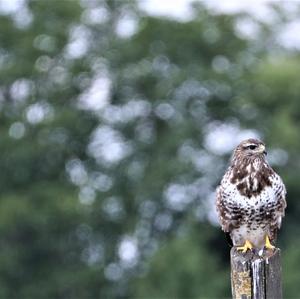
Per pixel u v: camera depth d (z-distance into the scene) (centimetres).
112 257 4416
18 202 4319
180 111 4656
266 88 4638
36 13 4747
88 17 4781
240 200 1683
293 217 4366
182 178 4416
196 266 4103
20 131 4591
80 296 4372
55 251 4419
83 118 4675
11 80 4650
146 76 4684
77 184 4575
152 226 4447
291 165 4428
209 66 4716
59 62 4747
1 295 4241
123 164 4566
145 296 4103
